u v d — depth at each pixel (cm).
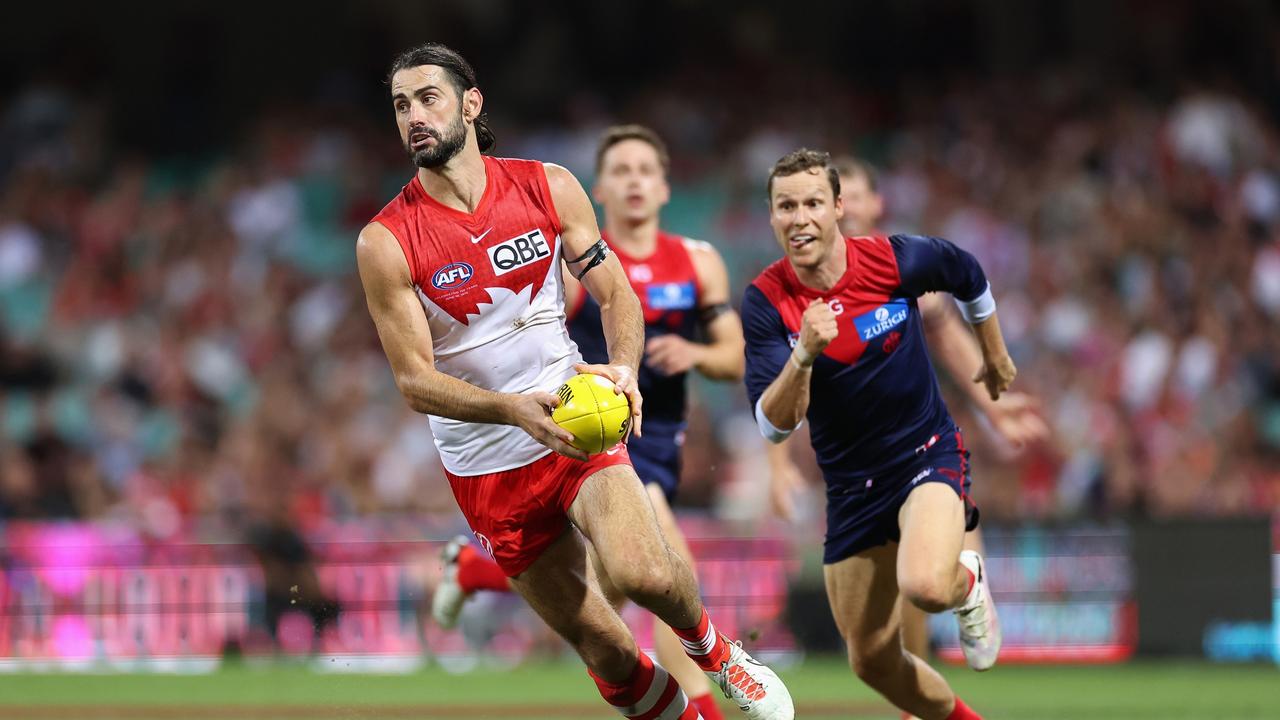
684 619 1778
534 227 1847
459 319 1830
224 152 7838
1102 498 4653
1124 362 5384
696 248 2730
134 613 4206
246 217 6769
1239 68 7444
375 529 4247
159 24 8038
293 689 3591
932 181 6812
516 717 2992
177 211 6781
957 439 2144
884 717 2941
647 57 8088
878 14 7962
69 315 6156
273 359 5778
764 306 2131
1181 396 5209
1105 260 6031
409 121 1791
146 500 4884
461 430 1894
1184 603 4031
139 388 5644
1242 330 5647
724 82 7888
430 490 5006
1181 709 3089
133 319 6103
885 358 2083
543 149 7525
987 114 7262
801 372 1972
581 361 1927
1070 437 4850
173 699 3378
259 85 8106
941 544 1977
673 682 1916
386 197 7219
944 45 7894
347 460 5088
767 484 4612
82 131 7469
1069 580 4066
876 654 2134
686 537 4194
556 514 1867
